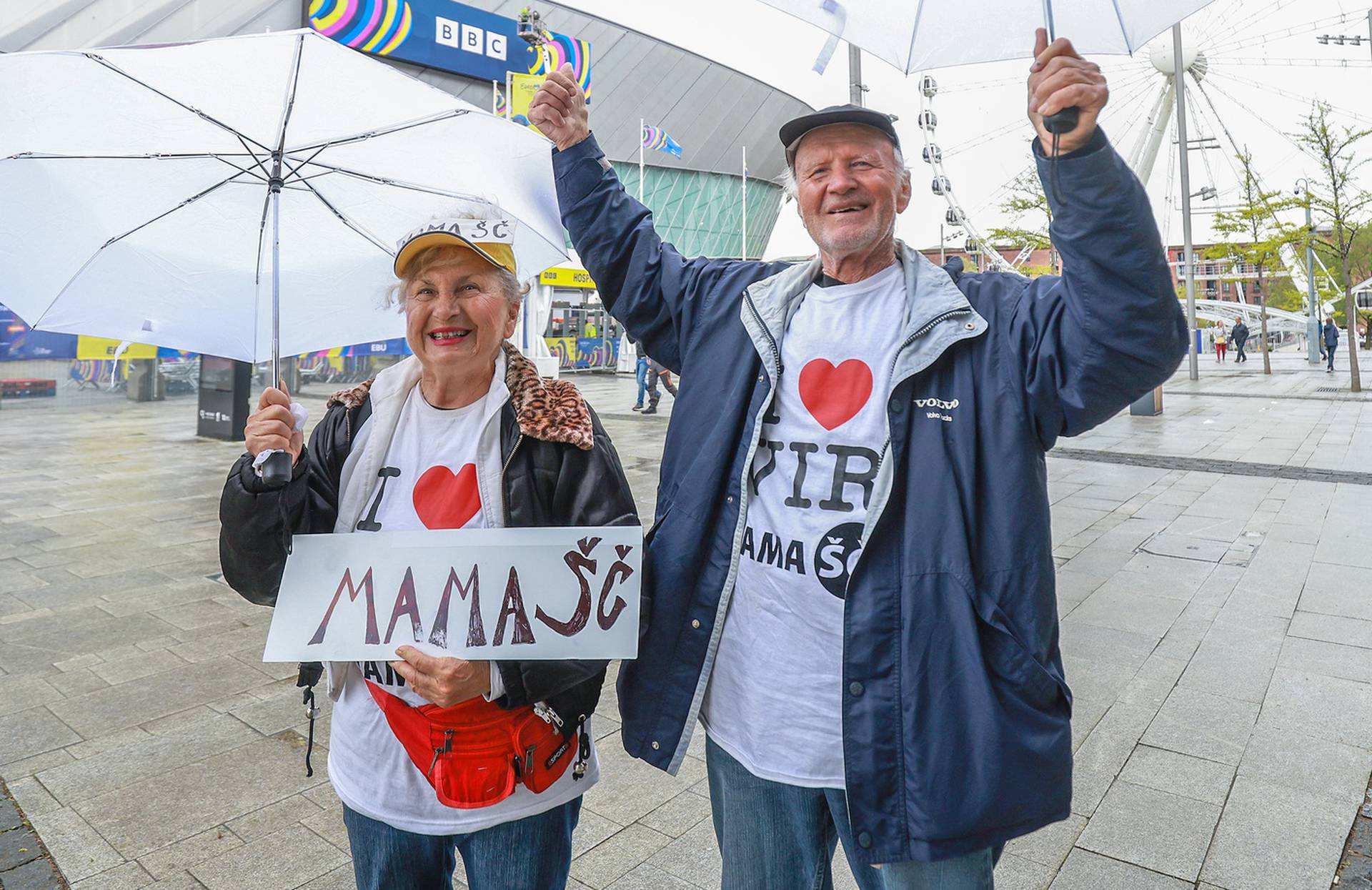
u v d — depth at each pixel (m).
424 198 1.72
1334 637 4.01
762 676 1.57
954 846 1.37
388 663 1.51
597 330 30.39
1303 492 7.53
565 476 1.54
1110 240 1.25
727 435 1.66
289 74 1.47
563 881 1.60
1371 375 24.08
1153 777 2.80
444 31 26.61
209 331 1.81
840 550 1.51
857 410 1.56
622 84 35.53
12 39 17.47
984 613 1.40
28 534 6.37
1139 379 1.33
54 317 1.68
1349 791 2.68
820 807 1.58
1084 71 1.19
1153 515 6.80
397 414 1.61
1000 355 1.47
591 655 1.47
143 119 1.48
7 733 3.19
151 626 4.38
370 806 1.53
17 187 1.50
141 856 2.43
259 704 3.45
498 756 1.47
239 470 1.47
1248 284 79.69
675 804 2.76
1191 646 3.96
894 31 1.38
